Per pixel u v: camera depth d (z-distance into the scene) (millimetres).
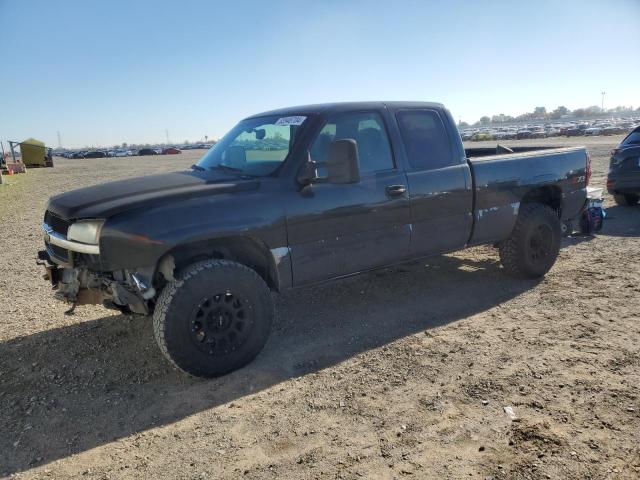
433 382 3637
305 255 4188
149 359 4199
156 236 3496
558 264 6562
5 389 3770
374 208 4523
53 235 3965
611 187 10203
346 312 5156
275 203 3990
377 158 4680
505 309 5039
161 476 2750
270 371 3922
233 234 3771
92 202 3729
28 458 2961
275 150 4379
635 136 10109
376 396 3480
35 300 5879
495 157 5566
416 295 5582
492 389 3494
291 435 3070
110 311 5359
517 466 2680
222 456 2898
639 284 5566
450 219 5098
